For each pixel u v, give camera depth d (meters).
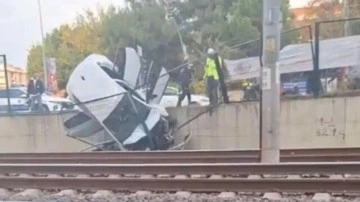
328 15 38.38
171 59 34.91
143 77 16.30
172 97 16.03
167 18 35.47
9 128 15.20
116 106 15.50
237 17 33.69
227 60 15.03
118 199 7.44
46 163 11.05
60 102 18.64
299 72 13.59
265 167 8.59
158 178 8.10
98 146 15.33
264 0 9.52
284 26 33.44
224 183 7.67
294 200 6.90
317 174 8.33
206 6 35.50
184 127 14.37
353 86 13.37
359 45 13.30
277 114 9.50
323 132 12.71
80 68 15.91
